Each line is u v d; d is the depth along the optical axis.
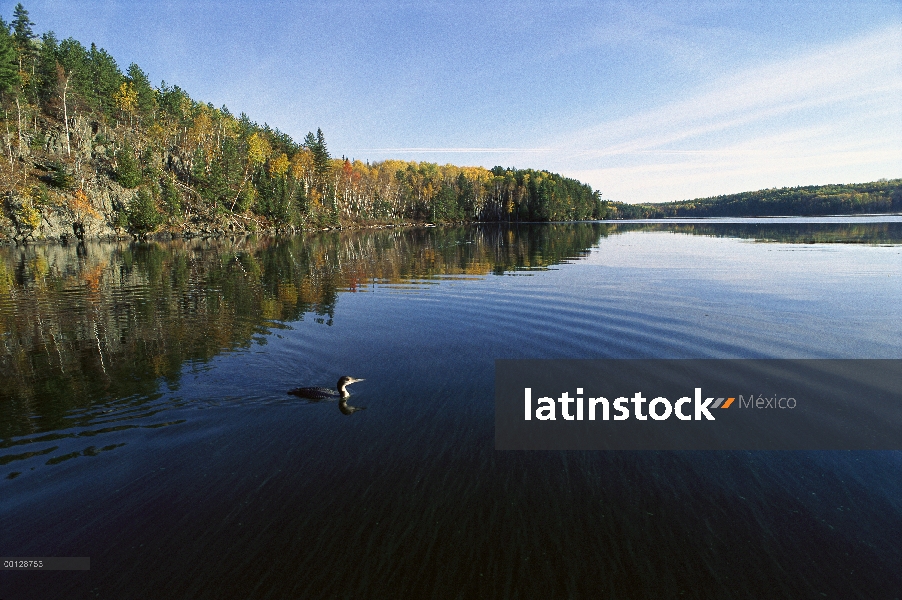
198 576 7.00
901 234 69.44
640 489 9.14
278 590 6.74
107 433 11.27
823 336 18.12
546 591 6.73
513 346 17.69
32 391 13.88
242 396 13.36
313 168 146.12
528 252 56.72
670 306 23.89
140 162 106.50
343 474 9.63
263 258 54.00
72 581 6.92
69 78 103.25
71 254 59.09
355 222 148.88
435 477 9.54
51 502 8.70
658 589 6.77
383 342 18.52
